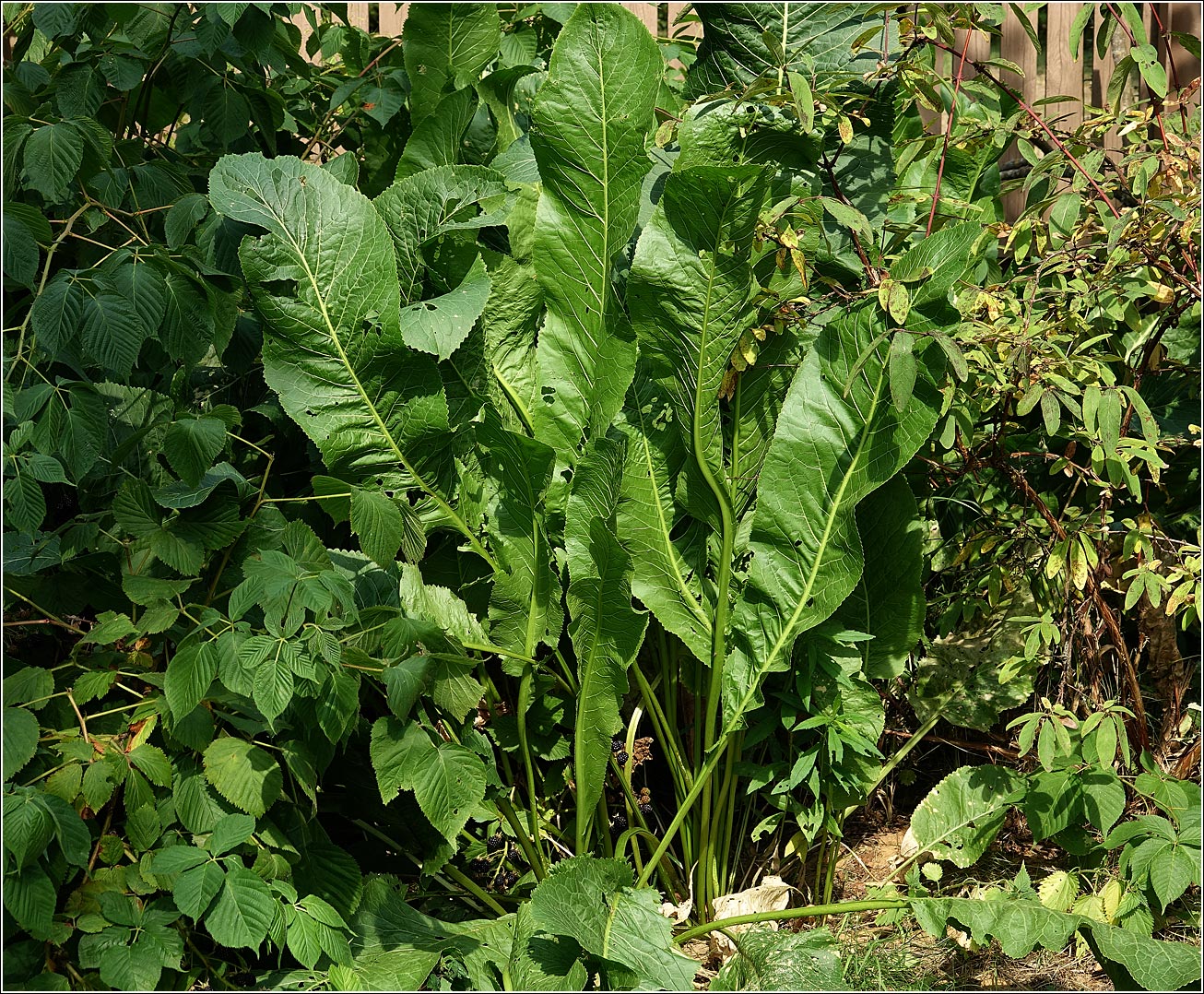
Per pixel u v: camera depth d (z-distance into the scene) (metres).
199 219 1.90
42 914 1.58
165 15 2.20
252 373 2.44
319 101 2.69
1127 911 2.04
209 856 1.66
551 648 2.25
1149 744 2.50
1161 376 2.80
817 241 2.29
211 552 1.91
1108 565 2.50
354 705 1.79
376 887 2.06
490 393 2.21
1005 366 2.14
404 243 2.07
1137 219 2.31
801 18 2.34
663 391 2.22
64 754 1.68
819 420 2.12
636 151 2.08
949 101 2.99
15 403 1.72
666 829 2.53
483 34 2.36
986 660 2.56
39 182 1.75
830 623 2.28
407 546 2.03
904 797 2.81
